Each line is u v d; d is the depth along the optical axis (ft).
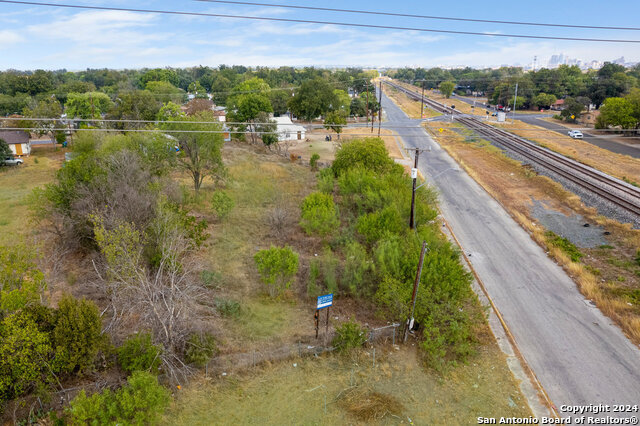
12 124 189.78
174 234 70.90
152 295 52.60
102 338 48.44
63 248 76.28
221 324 60.90
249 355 54.34
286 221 98.48
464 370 54.29
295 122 305.53
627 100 224.94
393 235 77.30
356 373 53.26
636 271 78.64
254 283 72.69
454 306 59.82
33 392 43.96
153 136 107.65
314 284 70.79
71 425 40.14
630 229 97.76
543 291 73.41
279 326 61.77
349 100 330.54
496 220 107.34
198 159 116.26
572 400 49.52
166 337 51.49
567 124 274.98
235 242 87.97
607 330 62.34
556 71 403.13
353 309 67.31
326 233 91.40
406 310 59.21
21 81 309.22
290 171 153.48
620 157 175.32
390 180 108.17
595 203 116.47
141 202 75.25
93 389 45.39
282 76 553.64
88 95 242.17
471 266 82.12
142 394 41.27
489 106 397.80
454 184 139.23
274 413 46.60
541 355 57.21
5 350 43.01
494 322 64.64
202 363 51.16
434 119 311.27
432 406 48.32
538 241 93.30
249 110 210.18
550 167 154.20
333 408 47.57
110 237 61.41
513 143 203.92
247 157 171.12
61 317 46.78
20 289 51.85
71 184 79.92
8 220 93.04
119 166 82.99
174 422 44.60
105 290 59.52
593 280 75.00
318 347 56.70
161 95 306.14
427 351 57.00
